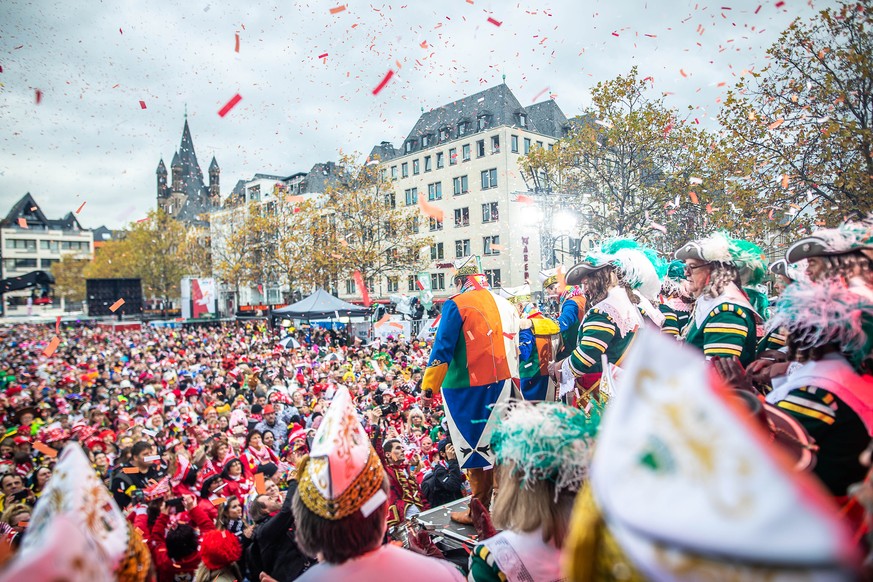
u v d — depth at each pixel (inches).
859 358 68.9
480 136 1808.6
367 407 404.8
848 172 490.6
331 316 979.9
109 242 3358.8
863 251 76.7
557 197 909.8
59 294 3668.8
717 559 23.5
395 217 1672.0
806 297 72.1
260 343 982.4
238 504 213.0
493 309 136.3
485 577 76.0
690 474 25.5
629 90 820.6
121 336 1558.8
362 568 70.6
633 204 844.0
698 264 120.1
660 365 29.2
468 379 134.2
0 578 36.5
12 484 259.0
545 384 149.9
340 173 1667.1
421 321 1059.9
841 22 485.4
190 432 383.6
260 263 1973.4
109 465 315.9
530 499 74.5
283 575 154.3
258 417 413.4
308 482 72.9
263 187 2765.7
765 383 101.8
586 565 33.2
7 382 637.3
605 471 28.9
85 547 40.0
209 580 173.9
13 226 3939.5
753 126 555.8
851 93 490.9
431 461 293.1
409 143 2060.8
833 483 66.0
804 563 21.5
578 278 138.9
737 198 589.0
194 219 3553.2
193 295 2069.4
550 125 1911.9
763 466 24.0
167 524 212.2
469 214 1833.2
